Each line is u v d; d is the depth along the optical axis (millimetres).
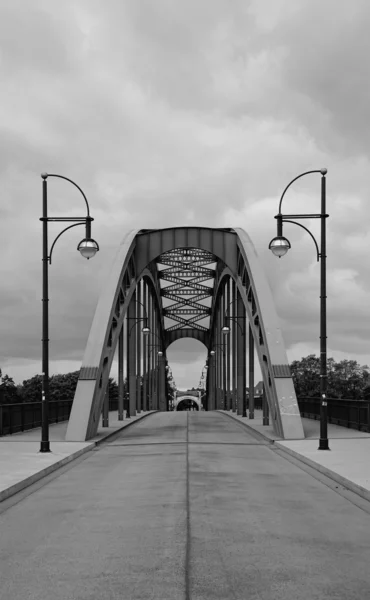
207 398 99312
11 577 6602
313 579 6445
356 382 91625
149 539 8234
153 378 72500
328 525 9117
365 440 23672
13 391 73562
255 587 6172
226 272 49406
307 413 39844
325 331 20891
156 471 15766
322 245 21719
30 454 19250
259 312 29438
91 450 22062
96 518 9742
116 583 6332
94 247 21203
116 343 31281
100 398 28016
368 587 6188
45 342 20469
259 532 8625
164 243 38469
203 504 10898
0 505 11086
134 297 53844
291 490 12555
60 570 6836
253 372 41719
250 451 21250
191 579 6430
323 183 21984
